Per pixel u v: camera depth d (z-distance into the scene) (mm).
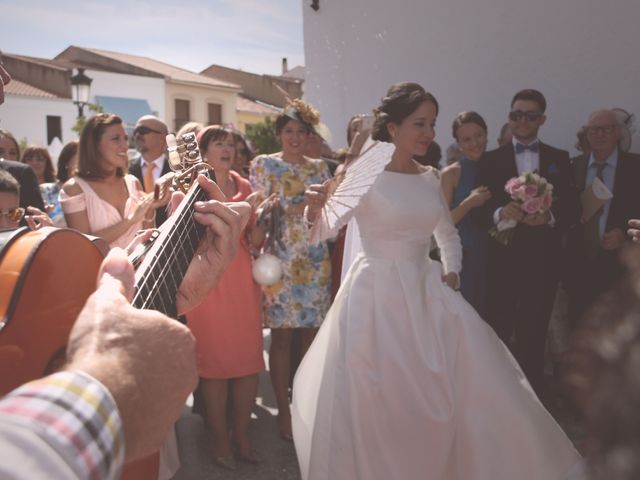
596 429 458
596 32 4594
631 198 3867
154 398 702
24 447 527
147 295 994
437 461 2430
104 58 32469
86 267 1266
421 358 2490
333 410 2496
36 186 3635
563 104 4855
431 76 5898
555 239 3932
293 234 3738
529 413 2453
